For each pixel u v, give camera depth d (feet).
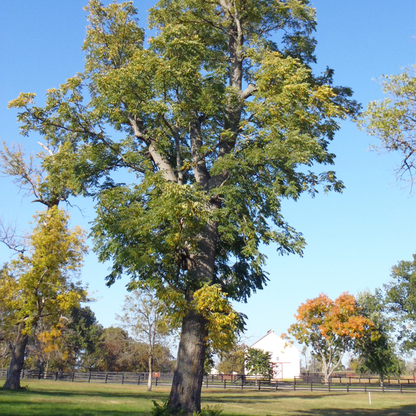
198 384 45.47
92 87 59.31
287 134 46.29
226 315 42.45
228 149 55.52
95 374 170.71
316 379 191.11
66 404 56.65
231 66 61.62
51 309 92.89
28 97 53.83
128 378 170.71
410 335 199.41
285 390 139.64
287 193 46.57
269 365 181.88
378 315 174.91
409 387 158.10
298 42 61.26
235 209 49.96
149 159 57.11
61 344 102.89
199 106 51.13
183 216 41.98
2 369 174.40
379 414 66.44
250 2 58.90
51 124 55.93
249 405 74.38
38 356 148.97
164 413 43.09
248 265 56.70
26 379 147.95
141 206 47.34
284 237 48.75
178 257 48.34
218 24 60.64
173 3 57.72
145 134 55.83
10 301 90.27
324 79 59.47
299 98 47.44
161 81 48.52
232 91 51.83
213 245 51.42
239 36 60.75
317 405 80.89
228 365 219.20
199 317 47.32
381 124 42.52
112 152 57.26
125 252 44.14
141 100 52.06
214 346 46.29
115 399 70.33
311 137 49.49
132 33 63.36
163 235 44.60
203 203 43.06
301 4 57.77
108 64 63.21
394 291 202.18
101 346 222.89
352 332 155.74
